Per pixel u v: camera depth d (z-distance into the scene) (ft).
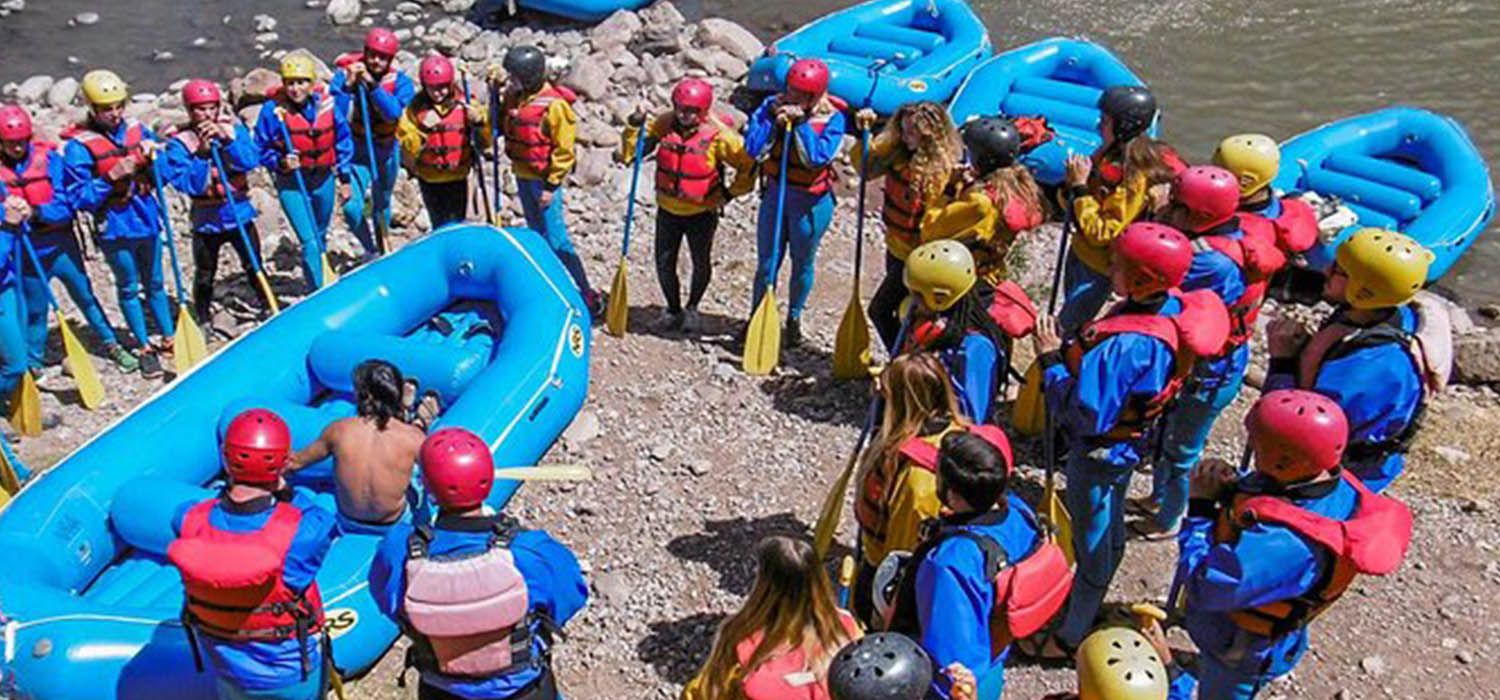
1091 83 41.14
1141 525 24.17
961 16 44.68
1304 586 14.94
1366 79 46.62
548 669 16.72
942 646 14.35
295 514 16.87
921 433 16.75
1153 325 17.84
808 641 13.80
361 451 21.30
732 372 29.32
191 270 34.30
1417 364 17.79
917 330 19.67
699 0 54.49
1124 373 17.83
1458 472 25.63
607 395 28.60
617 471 26.05
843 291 33.01
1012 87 40.34
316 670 17.80
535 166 30.09
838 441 26.94
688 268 34.12
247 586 16.39
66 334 28.22
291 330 26.76
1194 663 20.77
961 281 19.03
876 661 11.51
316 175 31.24
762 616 13.91
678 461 26.35
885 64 42.06
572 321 27.43
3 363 27.58
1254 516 15.06
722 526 24.49
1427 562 23.18
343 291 27.89
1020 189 23.17
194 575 16.30
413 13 53.01
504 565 15.60
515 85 29.96
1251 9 52.19
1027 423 26.32
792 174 27.81
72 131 28.17
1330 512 15.10
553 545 16.37
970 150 23.43
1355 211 34.94
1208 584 15.30
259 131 30.76
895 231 25.63
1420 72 46.96
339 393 26.81
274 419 16.75
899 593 15.16
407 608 15.57
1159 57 48.52
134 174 28.17
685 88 28.35
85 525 22.12
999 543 14.61
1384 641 21.53
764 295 28.96
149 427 23.95
